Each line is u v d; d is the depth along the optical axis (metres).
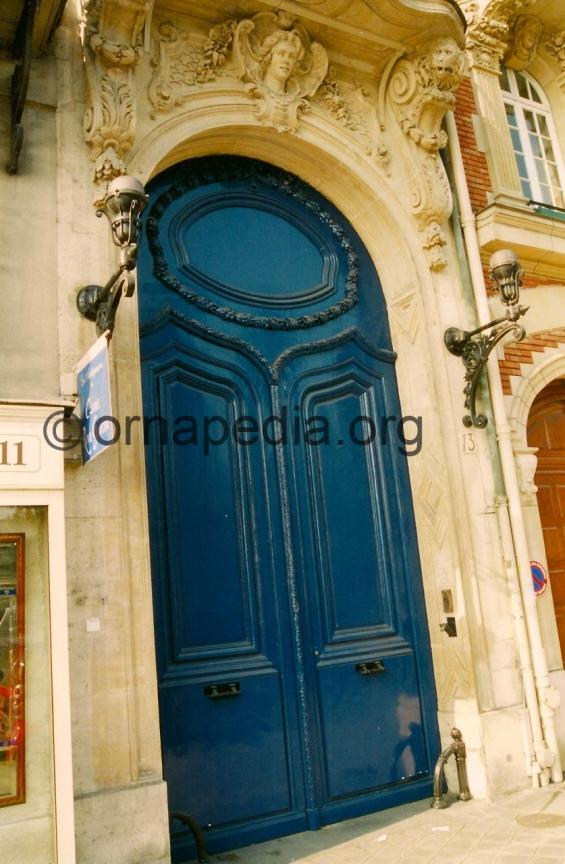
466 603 5.07
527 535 5.60
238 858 4.09
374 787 4.78
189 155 5.17
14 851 3.19
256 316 5.21
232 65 5.20
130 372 4.25
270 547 4.84
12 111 4.25
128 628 3.85
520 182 6.85
